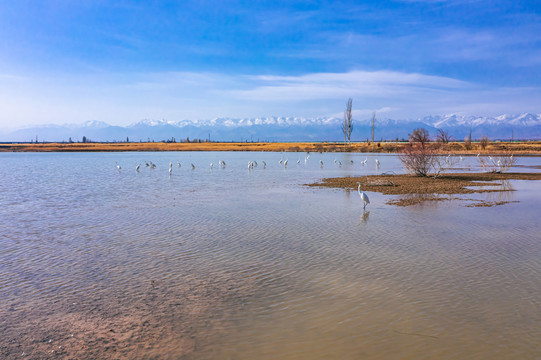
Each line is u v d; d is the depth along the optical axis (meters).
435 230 17.39
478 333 8.25
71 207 24.50
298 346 7.89
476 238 15.91
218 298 10.26
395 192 30.14
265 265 12.84
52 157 103.88
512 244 14.94
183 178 43.75
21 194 30.72
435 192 29.86
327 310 9.46
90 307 9.81
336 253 14.04
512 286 10.73
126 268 12.71
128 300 10.20
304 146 146.62
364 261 13.11
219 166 64.75
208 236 16.72
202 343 8.05
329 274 11.91
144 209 23.52
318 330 8.52
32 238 16.72
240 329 8.61
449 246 14.77
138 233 17.42
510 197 27.16
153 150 141.62
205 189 33.22
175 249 14.80
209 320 9.04
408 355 7.52
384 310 9.41
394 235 16.55
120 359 7.50
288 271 12.23
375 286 10.91
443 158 77.19
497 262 12.80
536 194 28.59
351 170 55.00
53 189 34.00
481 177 41.69
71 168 61.56
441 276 11.59
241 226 18.58
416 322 8.78
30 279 11.79
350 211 22.20
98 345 8.02
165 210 23.09
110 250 14.78
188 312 9.46
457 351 7.61
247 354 7.63
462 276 11.56
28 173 51.75
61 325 8.91
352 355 7.55
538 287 10.62
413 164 43.12
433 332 8.34
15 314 9.48
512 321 8.74
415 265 12.62
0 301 10.20
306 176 45.59
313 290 10.70
